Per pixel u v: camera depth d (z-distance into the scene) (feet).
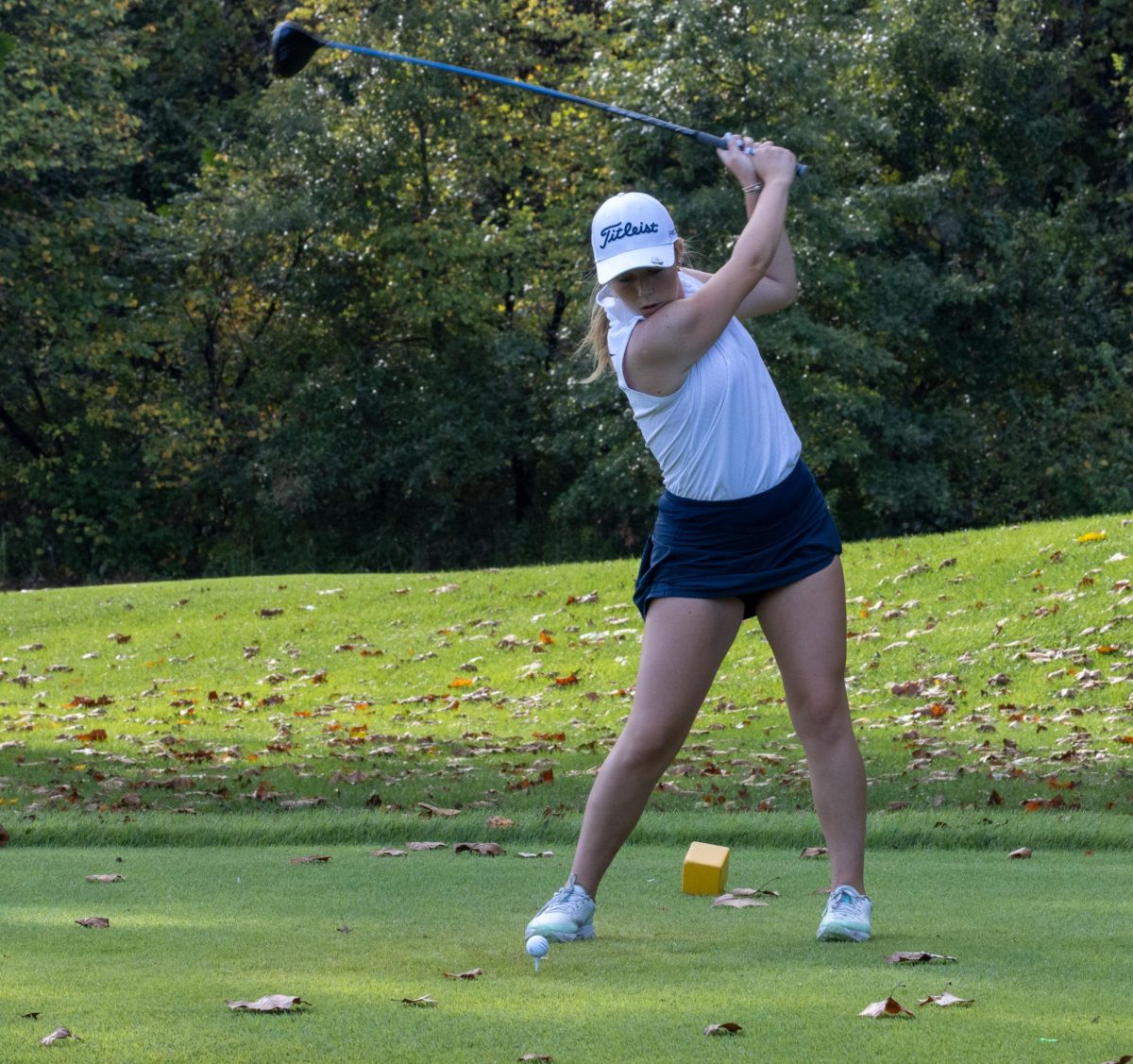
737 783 57.47
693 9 182.29
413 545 224.74
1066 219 218.38
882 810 50.01
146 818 49.42
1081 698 82.84
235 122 246.06
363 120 212.02
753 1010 21.83
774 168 29.37
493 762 67.31
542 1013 21.79
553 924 28.12
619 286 27.76
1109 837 44.29
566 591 122.01
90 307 204.44
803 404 191.62
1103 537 109.09
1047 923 30.22
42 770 63.77
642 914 31.89
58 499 220.84
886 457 208.74
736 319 29.09
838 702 28.78
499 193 234.38
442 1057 19.33
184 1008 22.38
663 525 29.04
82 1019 21.70
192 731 84.07
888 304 200.75
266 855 43.60
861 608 105.91
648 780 28.78
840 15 209.15
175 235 212.23
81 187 216.95
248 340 225.35
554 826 47.78
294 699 100.22
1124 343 221.66
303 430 216.13
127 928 30.25
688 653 28.55
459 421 211.82
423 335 225.76
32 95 197.57
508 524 227.81
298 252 214.69
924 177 200.34
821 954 26.66
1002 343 216.33
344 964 26.14
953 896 34.40
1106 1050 19.25
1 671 114.32
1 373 210.38
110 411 215.72
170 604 131.34
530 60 217.97
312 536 225.97
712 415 27.53
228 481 217.77
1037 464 209.26
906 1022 20.97
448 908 32.99
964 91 212.23
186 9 241.35
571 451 212.64
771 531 28.30
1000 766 61.87
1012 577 106.11
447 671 106.32
